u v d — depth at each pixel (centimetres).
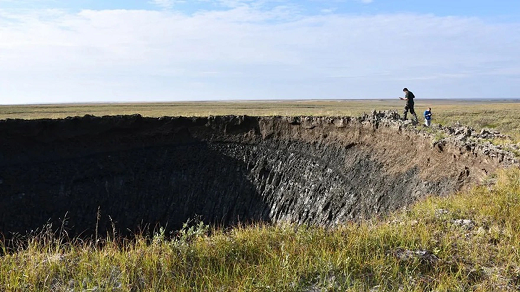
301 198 2759
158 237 820
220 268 682
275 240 816
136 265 690
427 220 921
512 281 617
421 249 735
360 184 2367
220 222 2945
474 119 4078
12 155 2853
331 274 648
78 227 2714
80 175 2995
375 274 632
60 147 3069
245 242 793
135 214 2950
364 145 2611
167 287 621
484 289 578
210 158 3378
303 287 613
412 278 626
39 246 816
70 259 740
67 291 617
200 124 3550
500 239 768
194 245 765
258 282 609
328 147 2878
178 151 3409
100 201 2923
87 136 3198
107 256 741
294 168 2983
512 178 1224
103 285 631
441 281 604
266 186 3053
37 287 632
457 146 1752
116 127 3303
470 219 920
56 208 2756
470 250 716
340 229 863
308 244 775
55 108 7862
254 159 3259
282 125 3309
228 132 3466
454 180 1627
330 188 2598
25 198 2706
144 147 3362
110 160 3180
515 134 2559
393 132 2417
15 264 711
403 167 2108
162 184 3188
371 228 886
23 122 2966
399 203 1856
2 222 2530
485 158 1554
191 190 3191
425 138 2053
